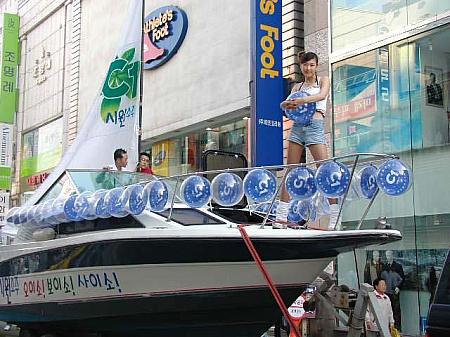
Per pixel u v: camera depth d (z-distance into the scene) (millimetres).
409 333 10719
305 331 6562
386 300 8719
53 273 7309
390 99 11758
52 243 7320
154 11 18016
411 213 11102
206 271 6113
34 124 25219
